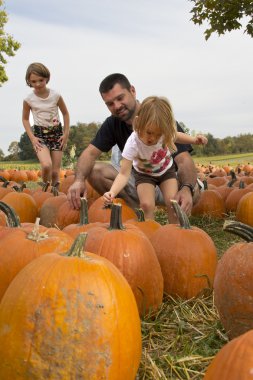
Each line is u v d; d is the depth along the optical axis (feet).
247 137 216.54
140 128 15.42
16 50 103.81
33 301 6.90
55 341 6.73
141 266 10.52
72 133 170.91
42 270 7.20
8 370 6.75
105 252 10.52
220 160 143.43
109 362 6.85
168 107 15.43
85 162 19.01
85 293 6.98
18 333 6.79
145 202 16.87
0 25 101.09
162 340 9.62
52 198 21.29
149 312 10.61
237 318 8.96
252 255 8.94
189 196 15.87
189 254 11.77
